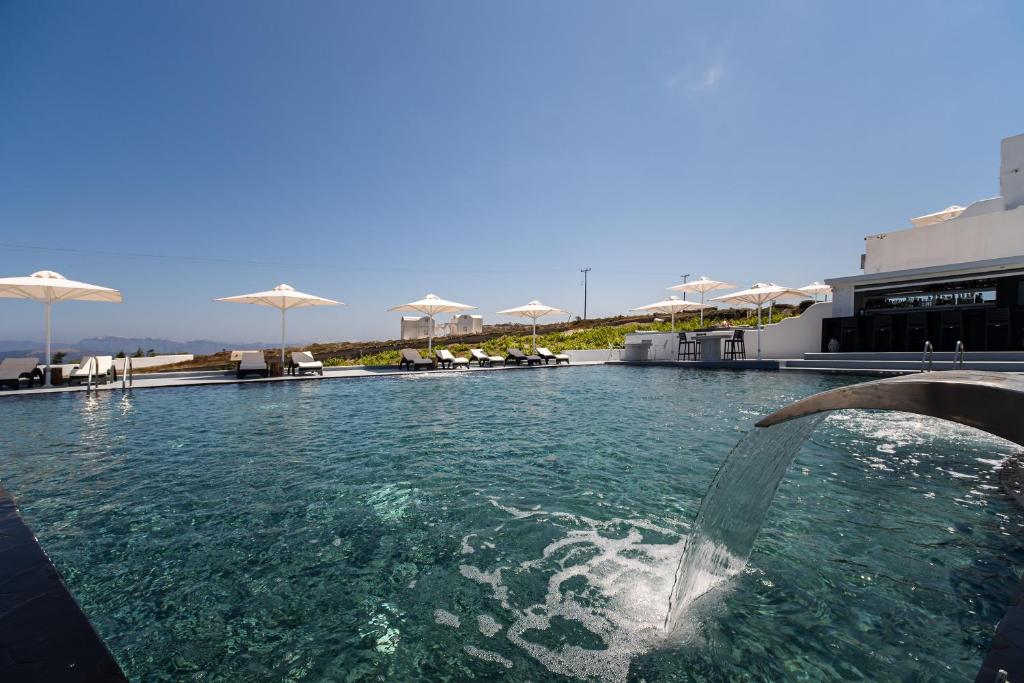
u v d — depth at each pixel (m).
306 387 12.45
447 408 8.68
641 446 5.53
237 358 18.33
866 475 4.18
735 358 19.69
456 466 4.74
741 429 6.49
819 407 1.89
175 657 1.96
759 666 1.85
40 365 12.26
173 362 23.44
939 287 14.02
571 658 1.93
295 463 4.89
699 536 2.34
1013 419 1.32
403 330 34.00
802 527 3.10
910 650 1.92
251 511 3.57
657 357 22.38
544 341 27.72
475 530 3.21
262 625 2.19
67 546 2.99
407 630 2.14
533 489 4.02
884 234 15.98
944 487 3.85
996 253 13.52
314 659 1.95
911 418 6.46
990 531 3.02
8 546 1.65
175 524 3.33
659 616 2.21
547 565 2.73
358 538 3.10
